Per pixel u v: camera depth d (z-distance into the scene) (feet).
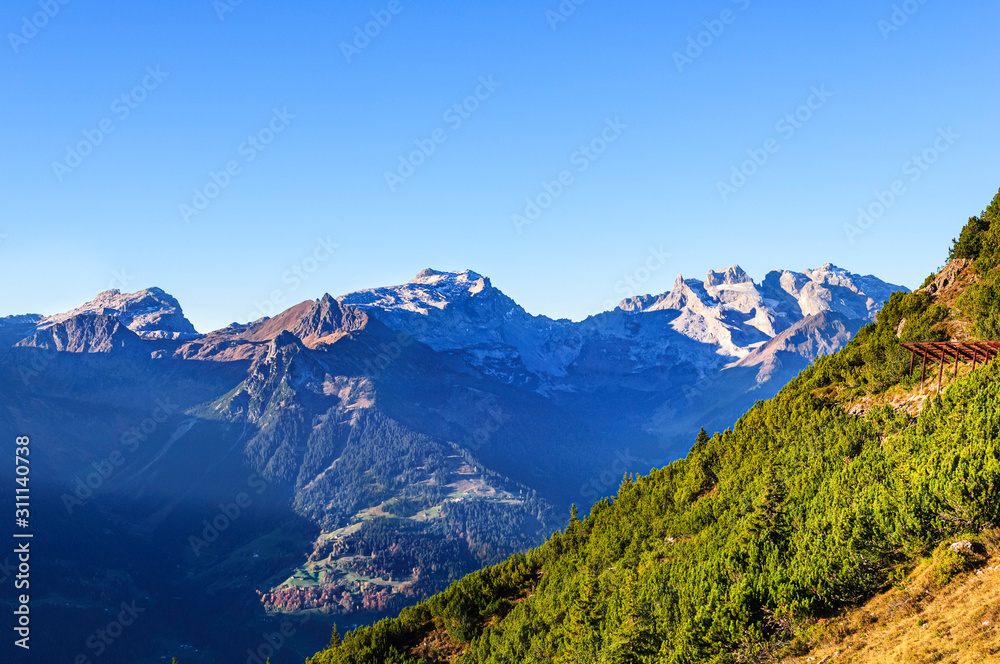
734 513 245.24
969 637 123.85
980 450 158.40
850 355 319.47
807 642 154.61
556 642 250.78
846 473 206.80
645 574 242.78
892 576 157.17
